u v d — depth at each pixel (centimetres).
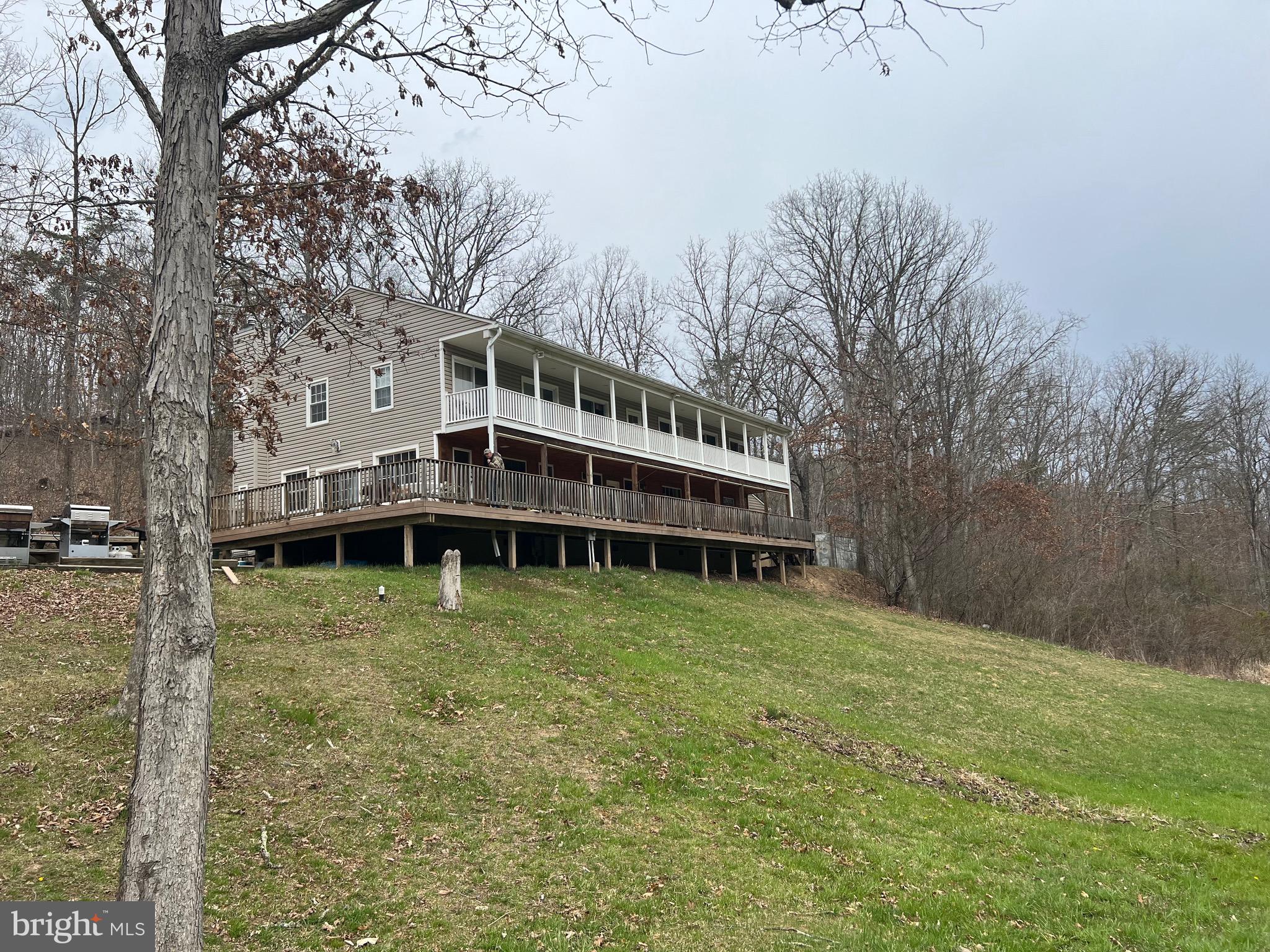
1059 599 3662
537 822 854
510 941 638
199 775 454
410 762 948
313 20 566
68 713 966
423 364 2425
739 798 970
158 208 525
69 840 727
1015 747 1469
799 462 4559
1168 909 779
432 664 1269
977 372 4325
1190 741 1717
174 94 532
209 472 499
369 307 2534
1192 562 4316
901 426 3697
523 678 1261
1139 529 4588
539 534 2352
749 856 830
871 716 1498
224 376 1296
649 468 3155
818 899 752
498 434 2380
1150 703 2114
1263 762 1585
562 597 1934
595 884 743
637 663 1472
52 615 1303
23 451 3266
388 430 2478
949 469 3584
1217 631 3778
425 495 1930
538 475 2531
